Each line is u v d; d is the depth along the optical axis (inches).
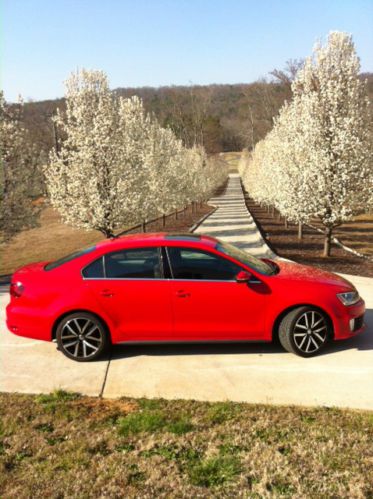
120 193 487.5
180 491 102.3
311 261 430.9
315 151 412.8
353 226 820.0
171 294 186.1
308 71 431.8
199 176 1392.7
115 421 136.6
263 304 187.2
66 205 502.3
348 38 412.8
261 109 2719.0
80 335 188.7
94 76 486.6
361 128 414.9
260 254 490.0
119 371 177.9
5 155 507.2
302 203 424.8
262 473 108.5
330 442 120.0
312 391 156.0
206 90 3735.2
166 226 898.7
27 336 192.9
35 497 101.0
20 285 193.6
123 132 526.0
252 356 189.9
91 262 191.5
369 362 180.7
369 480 104.6
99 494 101.7
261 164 1102.4
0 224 505.0
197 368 178.7
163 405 146.2
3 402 151.3
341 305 188.9
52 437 127.6
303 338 186.7
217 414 138.3
